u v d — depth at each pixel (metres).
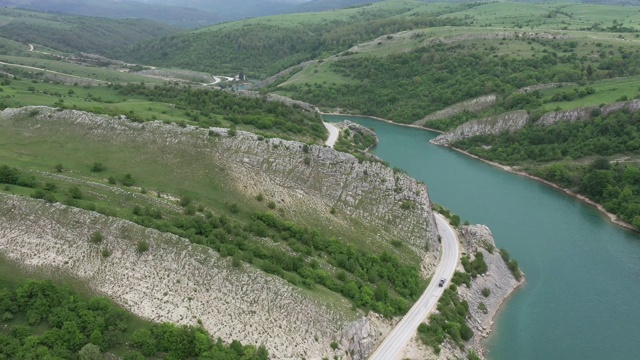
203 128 108.12
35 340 53.22
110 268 64.00
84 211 68.75
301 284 73.25
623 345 80.38
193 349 58.09
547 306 90.62
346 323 68.94
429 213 107.31
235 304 64.81
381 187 108.06
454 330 78.31
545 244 111.81
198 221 77.00
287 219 92.50
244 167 100.94
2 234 64.81
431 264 97.19
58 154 95.00
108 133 102.88
